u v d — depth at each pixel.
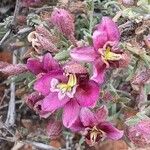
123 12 0.08
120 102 0.08
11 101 0.09
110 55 0.06
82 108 0.07
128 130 0.07
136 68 0.07
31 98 0.07
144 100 0.08
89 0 0.08
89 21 0.09
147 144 0.07
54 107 0.07
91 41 0.07
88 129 0.07
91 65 0.07
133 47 0.07
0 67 0.08
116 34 0.06
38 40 0.07
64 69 0.07
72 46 0.07
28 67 0.07
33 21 0.08
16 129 0.09
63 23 0.07
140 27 0.07
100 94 0.07
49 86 0.07
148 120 0.07
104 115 0.07
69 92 0.06
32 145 0.09
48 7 0.09
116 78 0.08
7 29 0.09
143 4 0.08
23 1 0.09
